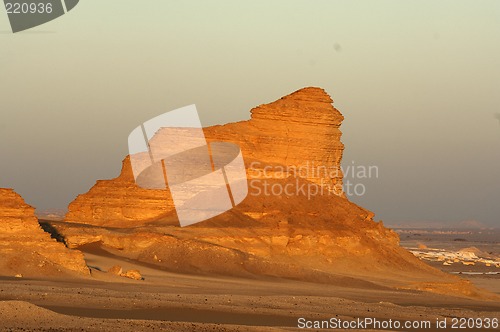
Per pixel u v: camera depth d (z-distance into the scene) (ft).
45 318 272.72
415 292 470.80
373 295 440.04
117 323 276.41
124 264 460.55
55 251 403.34
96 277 406.00
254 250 506.48
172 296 360.07
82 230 481.46
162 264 472.85
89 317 291.79
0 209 401.49
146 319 298.56
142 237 488.02
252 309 338.13
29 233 403.54
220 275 468.75
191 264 474.49
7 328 256.73
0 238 396.57
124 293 358.02
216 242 505.25
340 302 384.47
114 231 493.77
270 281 466.29
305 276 480.23
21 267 389.39
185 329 278.26
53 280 382.63
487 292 503.20
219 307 336.49
